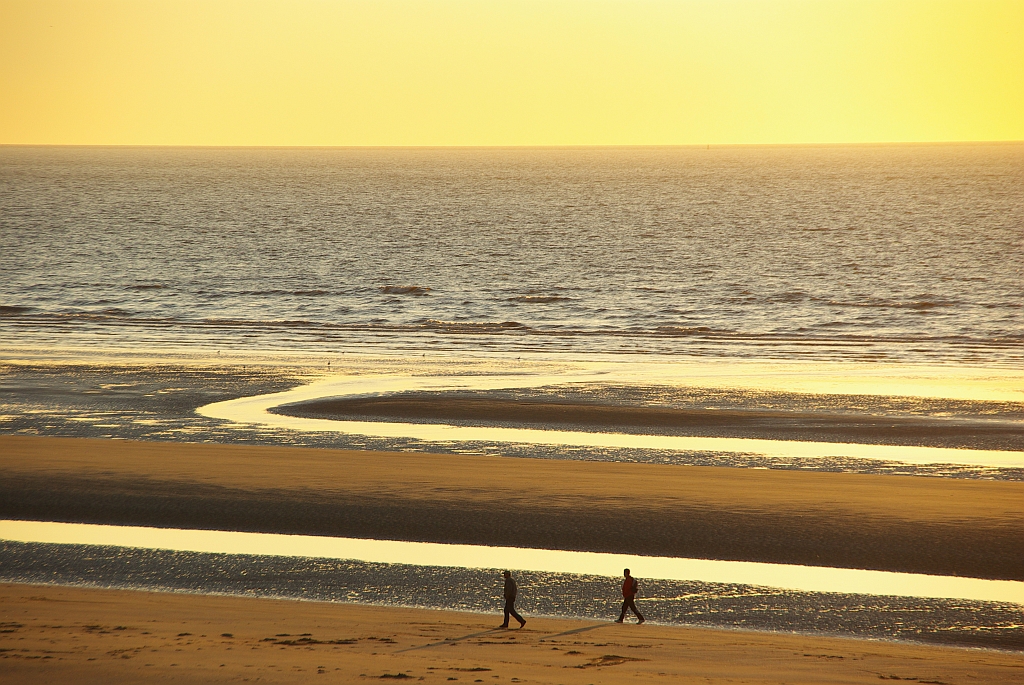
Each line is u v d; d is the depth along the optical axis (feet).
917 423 410.93
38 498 303.89
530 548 263.29
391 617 208.64
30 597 216.74
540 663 167.43
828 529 273.54
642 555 257.55
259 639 180.14
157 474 328.29
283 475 327.88
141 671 150.82
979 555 253.65
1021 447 372.99
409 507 295.07
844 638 203.72
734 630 207.92
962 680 167.02
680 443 382.42
